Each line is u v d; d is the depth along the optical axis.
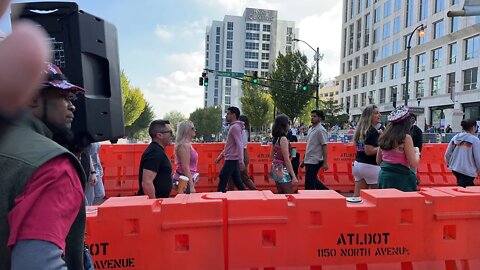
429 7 53.22
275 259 3.11
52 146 1.30
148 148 4.42
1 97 1.08
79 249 1.46
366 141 5.58
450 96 45.09
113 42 2.13
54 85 1.38
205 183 9.44
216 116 104.81
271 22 159.38
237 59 158.75
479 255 3.34
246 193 3.42
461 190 3.61
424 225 3.27
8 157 1.22
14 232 1.18
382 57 65.94
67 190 1.29
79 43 1.85
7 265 1.24
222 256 3.06
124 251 2.94
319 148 6.98
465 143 6.64
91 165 4.96
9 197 1.21
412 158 4.50
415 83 56.41
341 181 9.84
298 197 3.22
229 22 158.12
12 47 1.05
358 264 3.21
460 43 46.69
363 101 72.69
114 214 2.92
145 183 4.27
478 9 5.87
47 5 1.83
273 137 6.50
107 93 2.07
